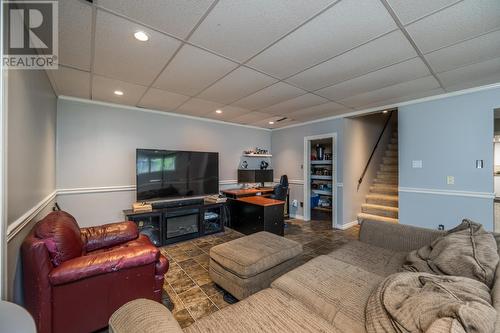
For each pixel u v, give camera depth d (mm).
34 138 1873
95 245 2148
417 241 1991
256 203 3674
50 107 2631
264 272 1908
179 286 2244
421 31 1701
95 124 3416
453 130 3041
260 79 2623
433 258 1537
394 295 1097
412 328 894
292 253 2123
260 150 5617
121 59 2113
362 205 4910
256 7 1447
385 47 1934
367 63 2229
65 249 1538
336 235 3965
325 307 1252
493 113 2758
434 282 1102
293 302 1303
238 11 1485
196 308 1900
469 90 2902
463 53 2023
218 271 2072
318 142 6629
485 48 1936
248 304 1281
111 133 3553
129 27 1639
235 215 4203
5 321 836
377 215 4668
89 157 3359
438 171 3172
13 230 1346
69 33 1688
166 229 3418
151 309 961
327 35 1760
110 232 2273
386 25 1635
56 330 1430
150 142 3945
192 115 4414
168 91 3012
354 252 2016
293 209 5375
